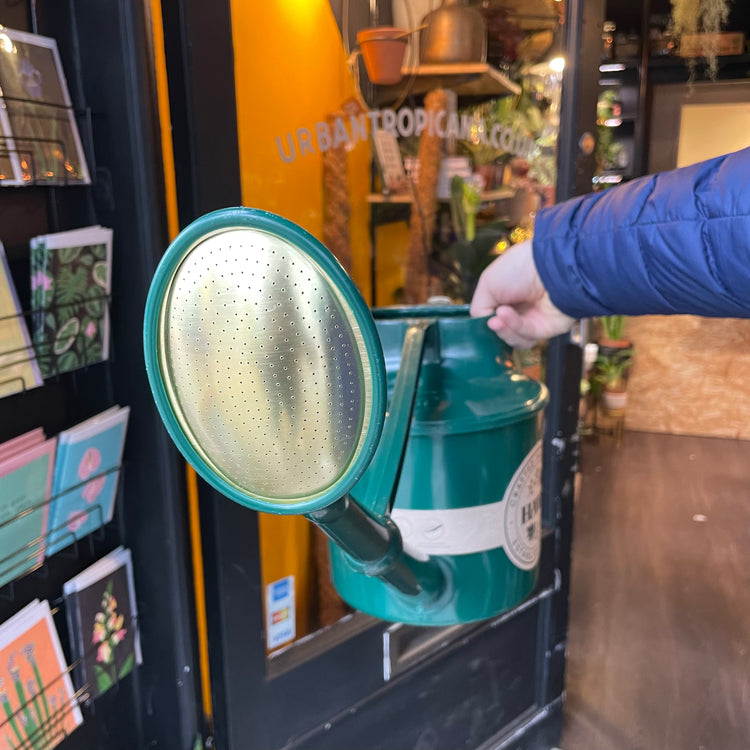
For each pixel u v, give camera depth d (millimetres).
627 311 609
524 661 1565
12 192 877
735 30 3580
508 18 1365
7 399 895
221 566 1043
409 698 1343
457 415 545
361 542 413
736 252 503
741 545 2652
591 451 3740
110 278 956
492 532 562
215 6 916
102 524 993
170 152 940
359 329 346
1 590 891
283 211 1236
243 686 1097
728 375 3863
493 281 656
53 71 860
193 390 381
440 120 1459
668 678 1905
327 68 1279
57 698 918
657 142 3877
